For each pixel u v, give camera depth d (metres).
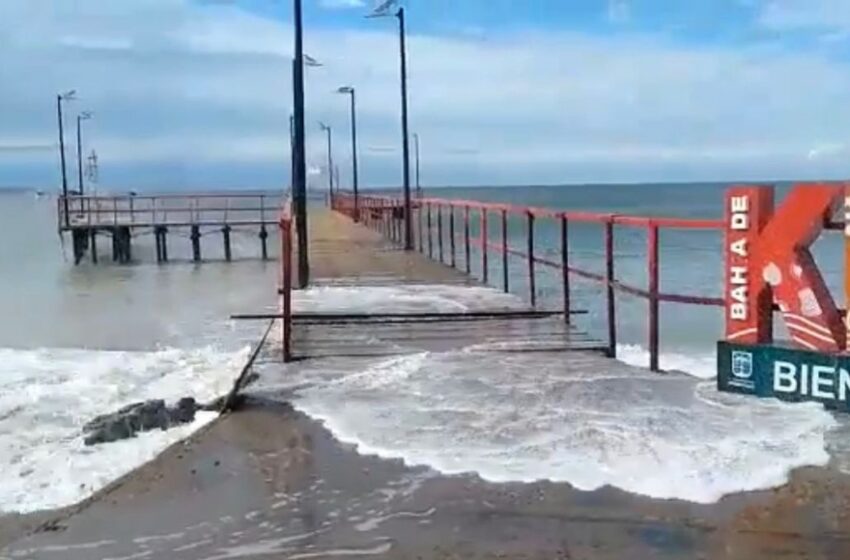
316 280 15.14
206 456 5.19
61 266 38.00
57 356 9.98
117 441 5.73
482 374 7.06
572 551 3.76
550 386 6.55
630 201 119.06
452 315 10.16
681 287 22.02
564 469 4.72
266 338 9.15
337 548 3.86
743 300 6.15
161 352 10.41
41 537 4.08
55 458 5.43
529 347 8.37
